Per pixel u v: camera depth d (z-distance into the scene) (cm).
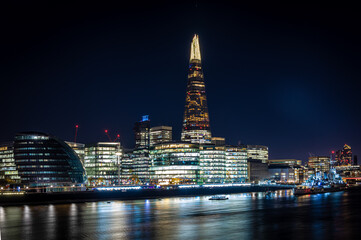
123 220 13362
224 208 17688
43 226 12100
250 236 9794
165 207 18612
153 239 9631
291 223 12138
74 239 9869
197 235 10062
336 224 11838
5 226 12181
